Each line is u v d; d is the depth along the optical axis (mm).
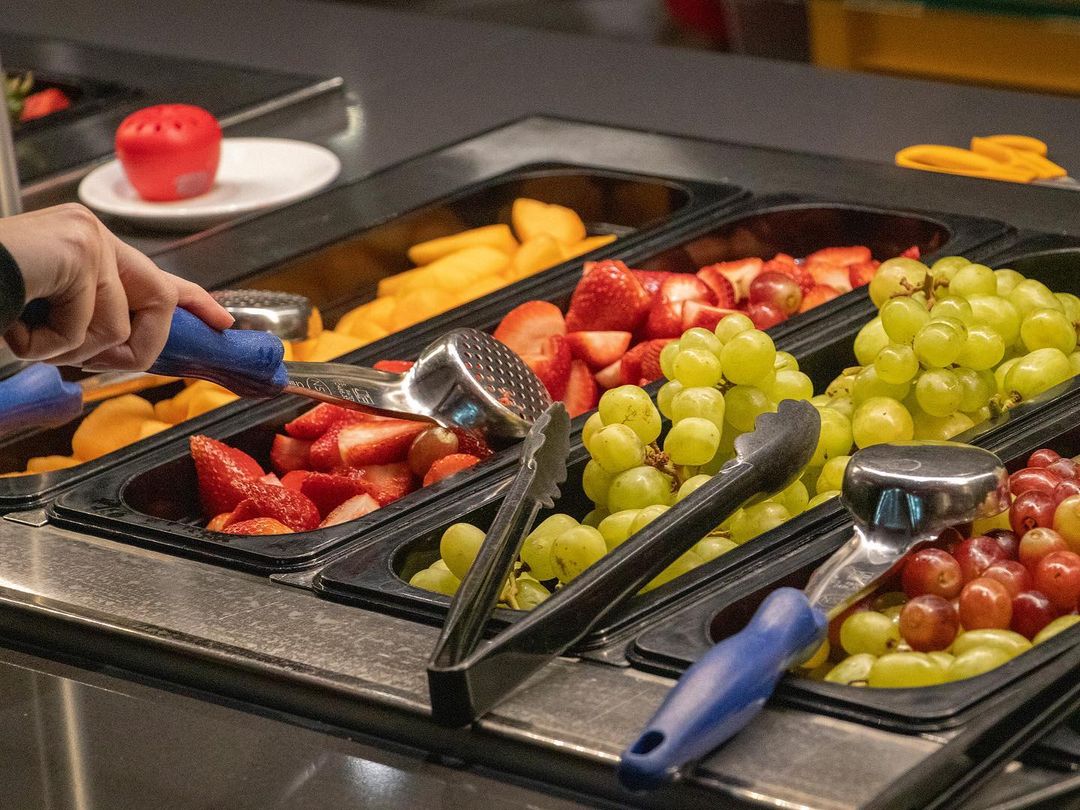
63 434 1407
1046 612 855
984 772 718
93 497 1101
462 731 790
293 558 982
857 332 1267
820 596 856
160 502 1171
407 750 814
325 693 836
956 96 1865
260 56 2219
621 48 2154
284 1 2488
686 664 812
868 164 1637
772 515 995
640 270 1461
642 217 1683
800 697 770
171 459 1177
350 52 2217
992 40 2670
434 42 2244
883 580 906
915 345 1098
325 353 1420
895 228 1505
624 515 1000
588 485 1081
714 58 2080
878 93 1897
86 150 1910
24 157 1904
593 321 1375
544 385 1276
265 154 1839
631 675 819
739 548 929
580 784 762
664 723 694
